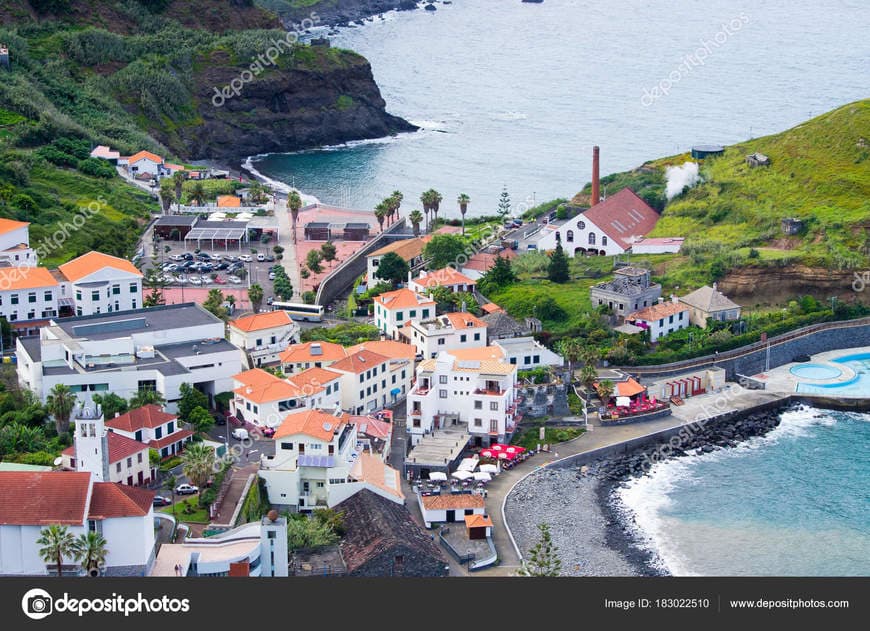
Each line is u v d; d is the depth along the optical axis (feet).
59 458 648.38
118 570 542.16
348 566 589.32
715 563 634.84
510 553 633.61
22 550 538.06
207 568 545.85
